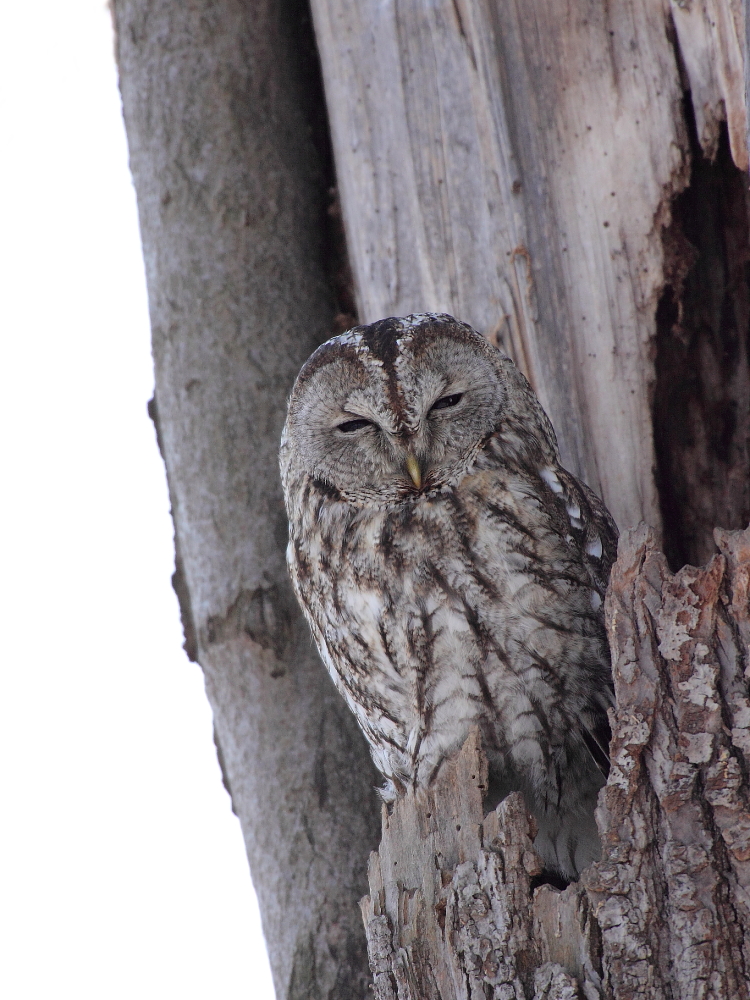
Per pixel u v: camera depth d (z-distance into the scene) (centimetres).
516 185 852
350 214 930
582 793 773
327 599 805
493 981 572
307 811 853
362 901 648
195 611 908
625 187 825
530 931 572
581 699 750
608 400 824
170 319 942
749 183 592
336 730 872
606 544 771
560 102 842
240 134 962
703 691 569
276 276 945
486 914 583
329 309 966
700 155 816
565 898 568
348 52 925
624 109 826
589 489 809
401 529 774
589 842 770
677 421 833
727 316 834
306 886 838
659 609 582
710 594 576
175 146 959
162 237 954
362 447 783
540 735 755
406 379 770
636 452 816
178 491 925
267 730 869
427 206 883
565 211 840
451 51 877
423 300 880
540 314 843
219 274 934
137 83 981
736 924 543
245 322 927
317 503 813
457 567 753
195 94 963
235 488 896
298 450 828
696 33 802
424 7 887
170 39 973
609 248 827
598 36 832
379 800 866
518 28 855
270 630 872
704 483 830
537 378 844
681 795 561
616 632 590
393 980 613
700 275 834
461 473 772
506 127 856
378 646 777
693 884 548
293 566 834
